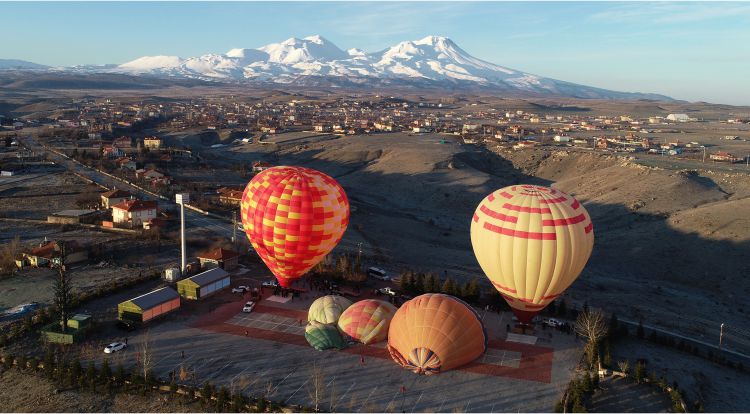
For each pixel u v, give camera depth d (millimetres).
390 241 119500
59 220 116875
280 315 74500
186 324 71062
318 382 57844
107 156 196750
